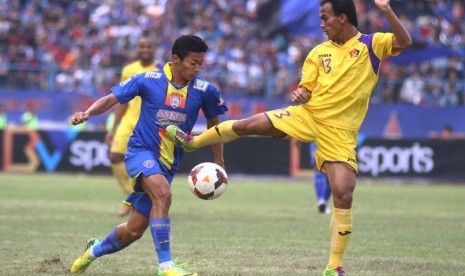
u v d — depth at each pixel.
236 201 62.31
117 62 111.56
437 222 48.94
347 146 26.47
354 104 26.58
